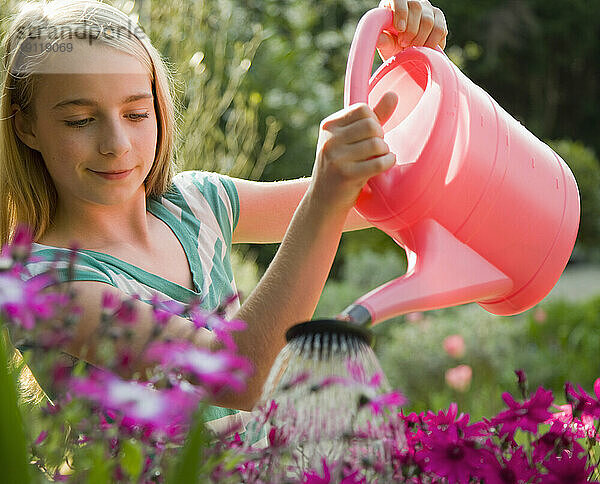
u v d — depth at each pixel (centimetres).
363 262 626
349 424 63
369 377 63
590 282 815
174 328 87
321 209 82
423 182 81
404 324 525
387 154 81
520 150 89
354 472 66
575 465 81
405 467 76
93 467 54
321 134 82
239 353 82
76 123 98
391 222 84
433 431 83
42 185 110
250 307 83
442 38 104
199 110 325
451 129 82
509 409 88
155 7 304
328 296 556
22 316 57
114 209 109
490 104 90
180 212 118
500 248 86
